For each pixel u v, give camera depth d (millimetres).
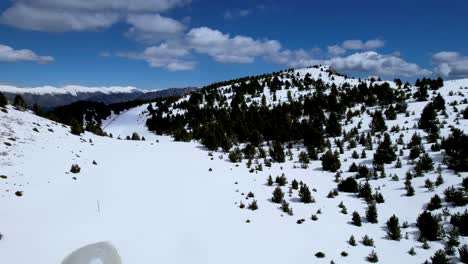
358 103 93500
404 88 107688
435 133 49781
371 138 59062
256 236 26484
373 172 44156
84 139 51906
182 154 57188
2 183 28938
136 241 23578
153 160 49812
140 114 162625
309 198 35781
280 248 24594
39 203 27703
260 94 147125
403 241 26297
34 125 46344
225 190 38781
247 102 133125
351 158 52281
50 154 38906
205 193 36750
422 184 36344
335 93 110812
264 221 29938
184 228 26703
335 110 83688
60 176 34281
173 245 23609
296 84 158375
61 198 29594
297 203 35625
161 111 139750
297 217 31531
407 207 32469
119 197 32031
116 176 38625
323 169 49375
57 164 36906
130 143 61219
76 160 40344
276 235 27000
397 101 81375
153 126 113062
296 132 67938
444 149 43750
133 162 46625
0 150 34344
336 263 22531
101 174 38281
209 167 49250
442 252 22484
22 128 42906
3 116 43875
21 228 23281
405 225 28859
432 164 39531
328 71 198250
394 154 46219
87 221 25875
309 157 56250
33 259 19922
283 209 33156
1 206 25562
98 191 32812
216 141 64000
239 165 52594
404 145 51281
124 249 22266
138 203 31141
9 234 22250
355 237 27219
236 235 26328
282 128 69000
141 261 21000
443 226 27219
